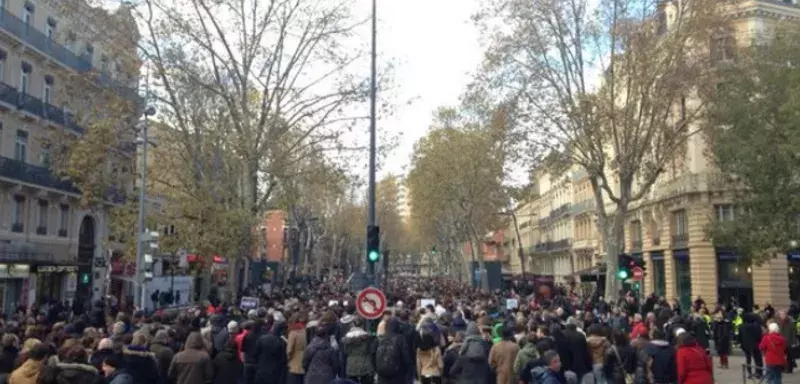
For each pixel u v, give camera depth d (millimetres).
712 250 39781
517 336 12750
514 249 113188
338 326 14945
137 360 9328
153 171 28594
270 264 59562
